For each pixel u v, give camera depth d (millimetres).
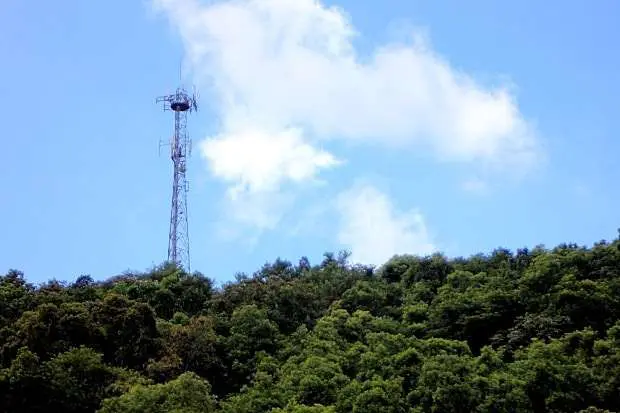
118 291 58906
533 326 53594
